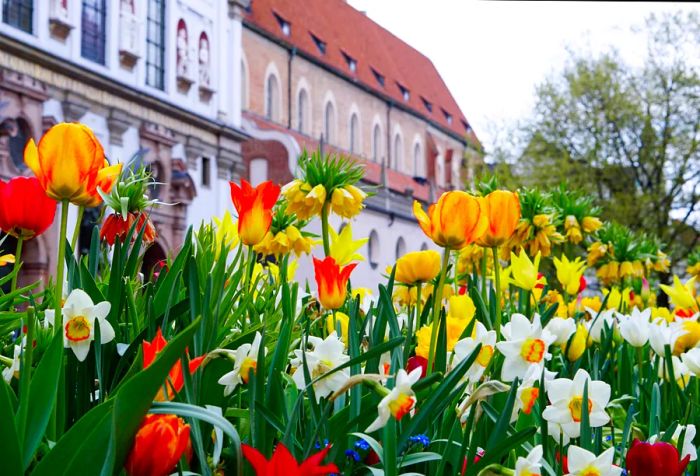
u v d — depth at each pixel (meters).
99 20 28.77
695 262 7.46
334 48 53.31
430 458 1.56
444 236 1.91
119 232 2.51
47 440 1.46
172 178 31.48
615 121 35.09
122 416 1.16
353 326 1.80
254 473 1.52
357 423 1.54
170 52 32.12
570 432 1.63
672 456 1.59
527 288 2.72
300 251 3.72
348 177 3.60
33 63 25.28
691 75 34.72
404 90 61.66
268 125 44.22
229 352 1.60
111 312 1.86
